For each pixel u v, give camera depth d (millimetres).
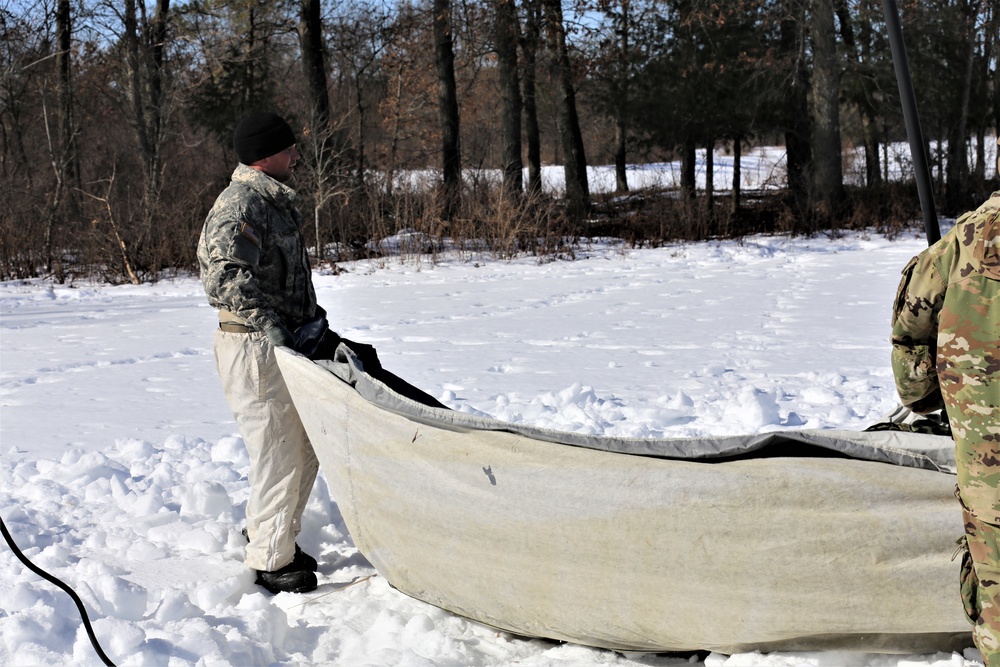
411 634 3156
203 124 27828
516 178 22969
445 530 3092
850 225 22250
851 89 25922
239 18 28016
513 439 2949
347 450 3283
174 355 9633
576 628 2955
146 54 24875
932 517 2566
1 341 10992
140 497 4453
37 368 8922
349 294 14859
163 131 24188
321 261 19438
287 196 3646
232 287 3432
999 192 2184
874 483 2594
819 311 10914
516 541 2959
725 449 2756
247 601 3361
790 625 2695
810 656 2779
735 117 25391
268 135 3619
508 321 11078
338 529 4219
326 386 3307
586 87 27734
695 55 25203
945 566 2570
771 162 47375
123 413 6711
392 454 3162
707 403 6270
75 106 28891
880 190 24625
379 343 9594
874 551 2600
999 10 25859
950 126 25125
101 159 28297
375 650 3062
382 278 17422
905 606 2607
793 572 2654
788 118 25062
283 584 3633
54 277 19328
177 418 6523
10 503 4531
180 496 4355
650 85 25828
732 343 8914
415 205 21578
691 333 9633
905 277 2328
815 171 23312
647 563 2789
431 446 3076
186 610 3250
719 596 2734
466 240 20859
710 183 30953
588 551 2857
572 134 24953
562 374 7598
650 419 5965
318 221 19688
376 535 3305
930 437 2617
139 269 19156
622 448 2842
